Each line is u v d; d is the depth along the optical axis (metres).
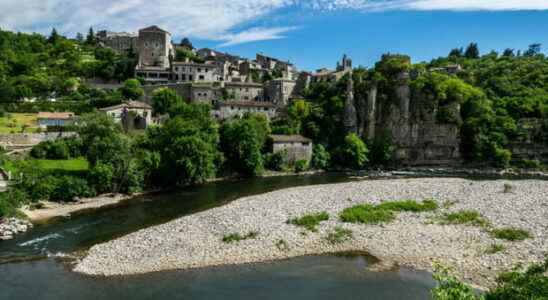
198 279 32.19
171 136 72.75
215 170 79.38
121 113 91.88
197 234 41.00
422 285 31.09
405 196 55.81
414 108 103.25
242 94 127.00
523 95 106.38
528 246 36.50
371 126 106.12
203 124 82.50
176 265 34.50
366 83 109.19
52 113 86.62
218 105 108.50
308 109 108.50
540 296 14.95
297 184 74.75
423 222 44.47
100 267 34.06
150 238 40.22
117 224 47.44
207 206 56.25
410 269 33.88
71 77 122.75
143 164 67.75
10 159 63.84
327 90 117.25
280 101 127.38
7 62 124.50
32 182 55.72
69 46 160.25
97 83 122.69
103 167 60.94
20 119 88.19
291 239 39.84
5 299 28.89
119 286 30.91
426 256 36.00
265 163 88.75
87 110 99.19
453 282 16.88
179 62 130.12
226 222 44.28
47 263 35.41
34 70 124.94
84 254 37.44
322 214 46.50
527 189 60.00
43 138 75.94
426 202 51.59
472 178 82.25
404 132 103.62
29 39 165.25
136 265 34.44
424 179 73.38
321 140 103.00
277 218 45.62
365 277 32.66
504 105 103.12
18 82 110.31
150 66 134.88
